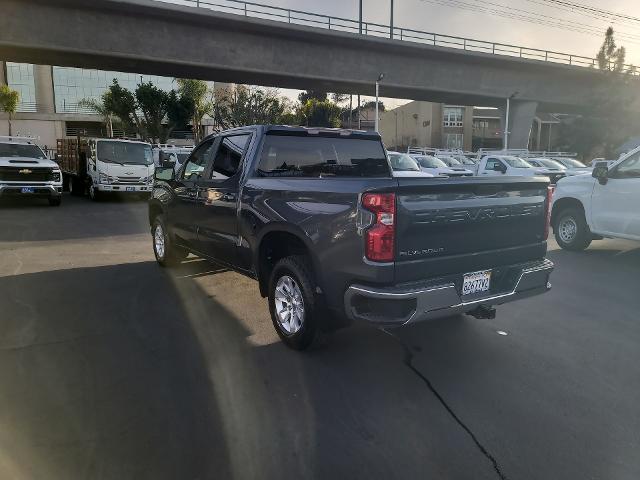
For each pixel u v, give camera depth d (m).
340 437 3.17
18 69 62.72
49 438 3.12
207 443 3.10
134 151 18.88
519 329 5.05
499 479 2.77
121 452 2.99
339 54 37.66
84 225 12.38
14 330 4.95
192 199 6.14
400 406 3.55
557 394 3.72
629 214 7.99
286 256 4.76
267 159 5.11
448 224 3.81
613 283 6.83
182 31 32.50
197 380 3.93
